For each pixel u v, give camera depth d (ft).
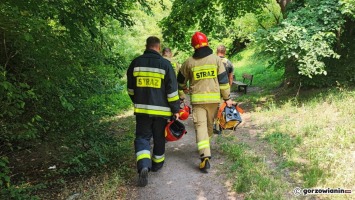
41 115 15.94
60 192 14.62
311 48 23.79
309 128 19.33
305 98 26.37
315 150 16.28
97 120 18.76
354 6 22.90
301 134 19.07
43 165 17.99
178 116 15.14
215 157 17.44
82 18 15.12
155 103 14.51
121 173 15.97
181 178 15.34
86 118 17.63
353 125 18.48
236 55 68.08
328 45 24.47
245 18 54.65
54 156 17.67
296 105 25.08
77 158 15.53
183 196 13.78
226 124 17.12
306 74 23.89
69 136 16.89
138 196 14.01
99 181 15.46
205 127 15.81
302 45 23.86
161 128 15.17
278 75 47.52
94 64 18.61
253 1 35.96
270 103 28.14
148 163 14.25
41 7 13.10
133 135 22.89
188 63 15.83
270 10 49.62
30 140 17.57
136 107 14.67
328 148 16.56
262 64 56.95
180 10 32.17
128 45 41.65
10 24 11.49
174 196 13.83
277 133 19.65
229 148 17.87
